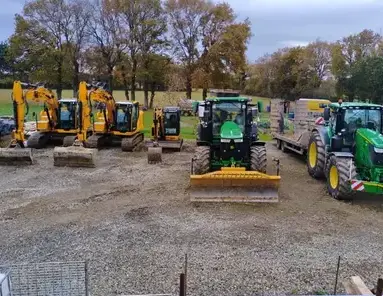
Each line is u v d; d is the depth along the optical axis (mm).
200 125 11789
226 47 41938
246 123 11289
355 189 9469
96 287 5934
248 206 9625
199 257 6918
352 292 5281
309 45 49938
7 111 36062
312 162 12906
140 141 19500
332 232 8109
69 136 18000
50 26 40500
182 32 43344
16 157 13953
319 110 17188
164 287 5957
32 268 5273
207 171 10609
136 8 41750
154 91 47812
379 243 7598
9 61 44750
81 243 7477
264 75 52250
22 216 8906
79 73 43031
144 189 11078
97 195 10516
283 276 6316
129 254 7027
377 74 35781
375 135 9945
